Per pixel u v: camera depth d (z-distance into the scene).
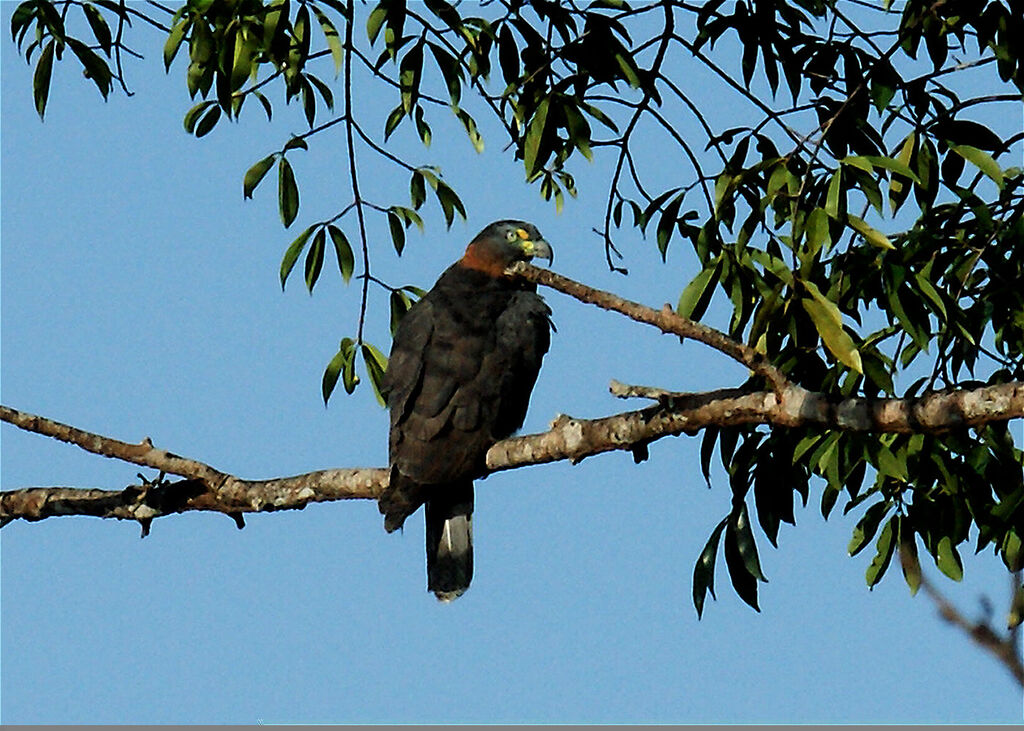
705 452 10.70
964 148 9.81
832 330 8.84
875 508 10.80
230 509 10.62
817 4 10.92
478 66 11.09
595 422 9.81
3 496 11.17
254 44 9.84
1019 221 9.70
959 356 10.11
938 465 10.40
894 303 9.40
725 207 10.54
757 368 8.87
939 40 10.16
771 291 9.76
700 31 10.96
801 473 10.59
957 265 10.00
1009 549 10.38
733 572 10.48
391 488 10.71
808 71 11.01
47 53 11.39
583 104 11.13
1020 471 10.34
